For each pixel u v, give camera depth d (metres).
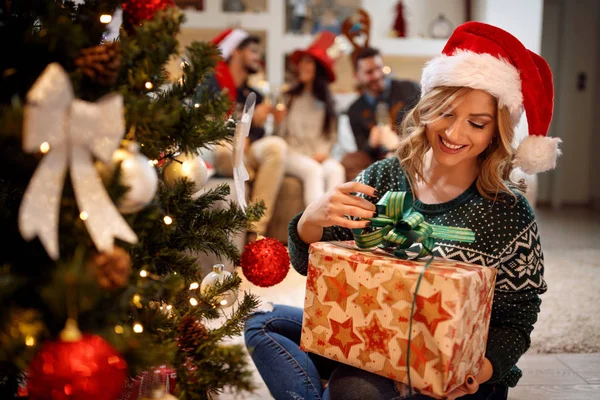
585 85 5.18
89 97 0.75
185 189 0.93
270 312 1.31
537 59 1.09
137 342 0.71
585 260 2.97
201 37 4.12
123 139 0.77
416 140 1.14
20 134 0.63
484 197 1.11
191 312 0.91
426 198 1.17
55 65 0.62
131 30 0.88
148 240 0.87
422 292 0.87
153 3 0.85
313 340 1.00
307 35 4.09
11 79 0.73
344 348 0.96
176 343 0.83
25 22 0.77
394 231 0.94
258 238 1.01
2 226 0.75
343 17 4.27
